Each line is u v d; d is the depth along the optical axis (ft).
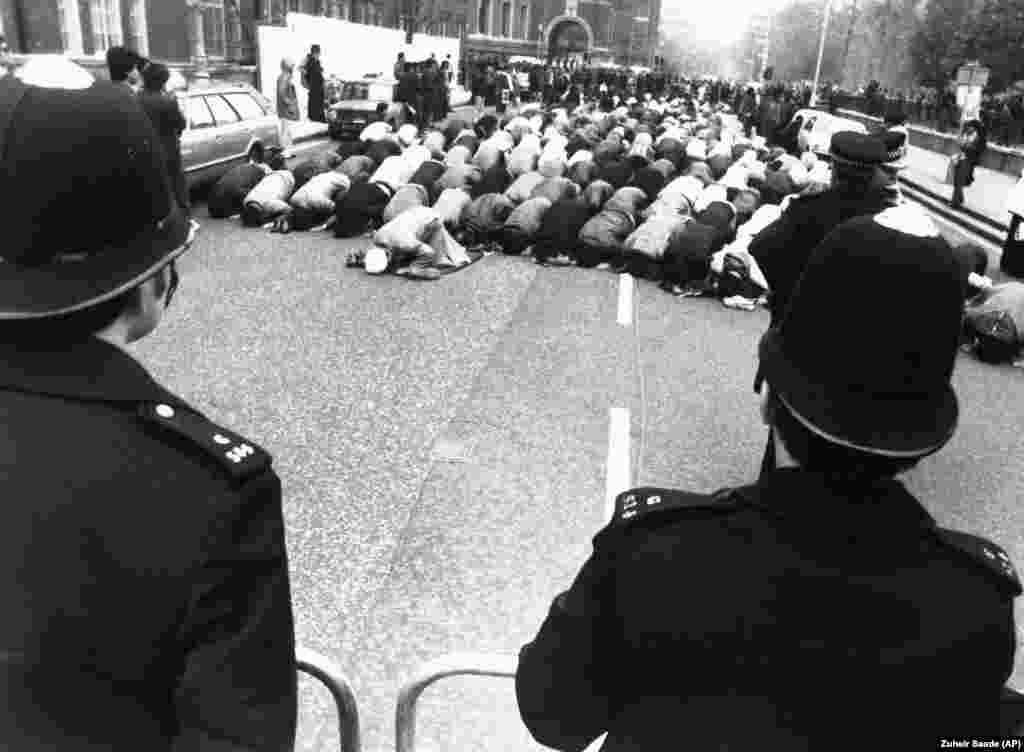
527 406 22.56
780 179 52.08
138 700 3.90
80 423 3.88
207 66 107.65
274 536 4.18
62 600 3.70
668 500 4.42
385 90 96.48
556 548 15.88
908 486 19.81
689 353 28.17
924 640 3.92
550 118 90.63
